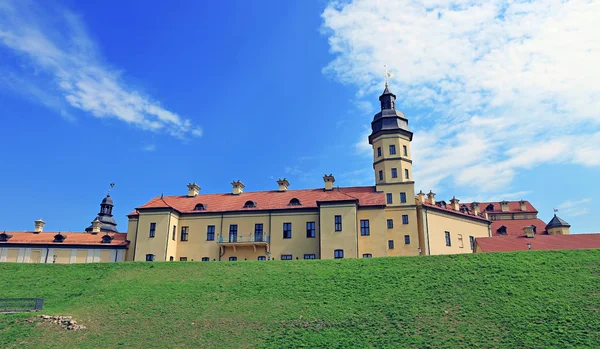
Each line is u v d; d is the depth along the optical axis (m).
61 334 32.69
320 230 60.62
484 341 29.00
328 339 30.61
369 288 38.97
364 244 61.38
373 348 29.05
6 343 31.30
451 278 39.50
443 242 67.56
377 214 62.50
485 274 39.59
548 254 43.12
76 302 39.44
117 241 67.25
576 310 31.81
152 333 32.75
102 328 33.75
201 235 65.94
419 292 37.31
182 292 40.59
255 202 67.06
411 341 29.62
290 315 34.66
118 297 40.06
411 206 66.19
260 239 63.44
